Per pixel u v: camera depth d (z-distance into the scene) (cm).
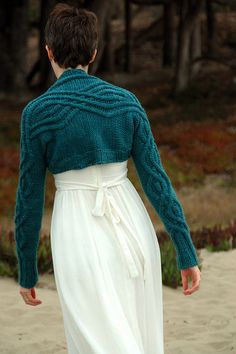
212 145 2933
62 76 449
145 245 447
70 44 447
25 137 440
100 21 3572
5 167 2477
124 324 427
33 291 475
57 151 439
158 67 5669
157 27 6353
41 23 4166
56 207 450
